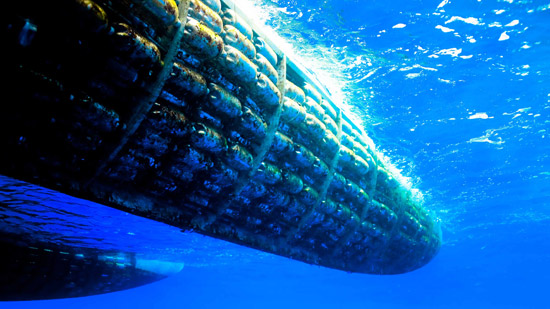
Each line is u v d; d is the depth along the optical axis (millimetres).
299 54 8125
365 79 9023
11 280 7109
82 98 3025
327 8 6918
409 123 10852
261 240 5855
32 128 2938
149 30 3402
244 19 4758
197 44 3684
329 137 6199
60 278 8242
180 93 3820
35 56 2773
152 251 13680
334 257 7902
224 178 4539
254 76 4445
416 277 39000
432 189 15531
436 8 7129
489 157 12922
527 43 7910
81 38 2945
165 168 4012
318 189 6324
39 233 7766
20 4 2566
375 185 8023
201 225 4688
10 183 5531
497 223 21203
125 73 3229
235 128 4547
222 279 37750
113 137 3396
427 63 8586
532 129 11141
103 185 3648
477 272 38969
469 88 9359
